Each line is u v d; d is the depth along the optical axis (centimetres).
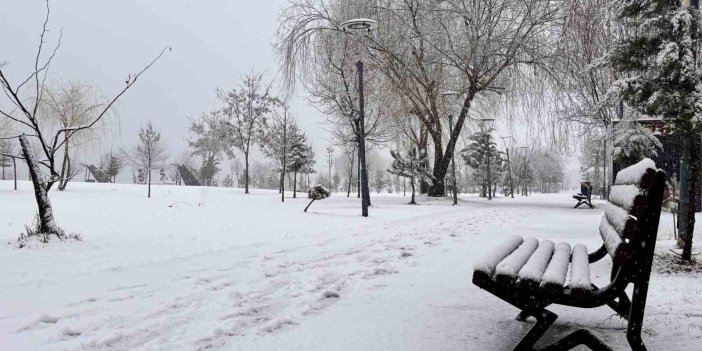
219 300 450
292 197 2938
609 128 1402
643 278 254
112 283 522
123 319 391
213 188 3841
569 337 271
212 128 5228
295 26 2591
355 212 1692
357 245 829
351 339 333
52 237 806
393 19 2536
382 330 352
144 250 755
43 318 385
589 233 1025
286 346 321
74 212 1492
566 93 2359
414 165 2408
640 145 1254
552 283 252
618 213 300
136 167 5859
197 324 374
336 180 6675
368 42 2545
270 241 877
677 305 407
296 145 2947
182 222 1218
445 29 2481
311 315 399
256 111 3462
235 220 1294
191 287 504
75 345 327
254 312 412
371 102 2656
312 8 2602
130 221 1223
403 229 1111
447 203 2517
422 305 425
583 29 1183
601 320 374
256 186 6706
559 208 2177
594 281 504
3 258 659
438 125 2900
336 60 2559
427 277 554
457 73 2836
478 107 3284
